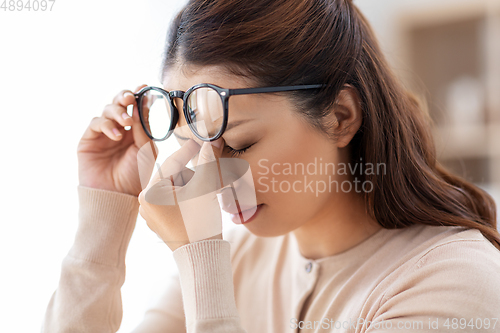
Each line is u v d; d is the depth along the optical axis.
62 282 0.77
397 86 0.81
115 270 0.78
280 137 0.64
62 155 1.07
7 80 1.04
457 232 0.68
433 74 2.29
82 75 1.06
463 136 2.13
